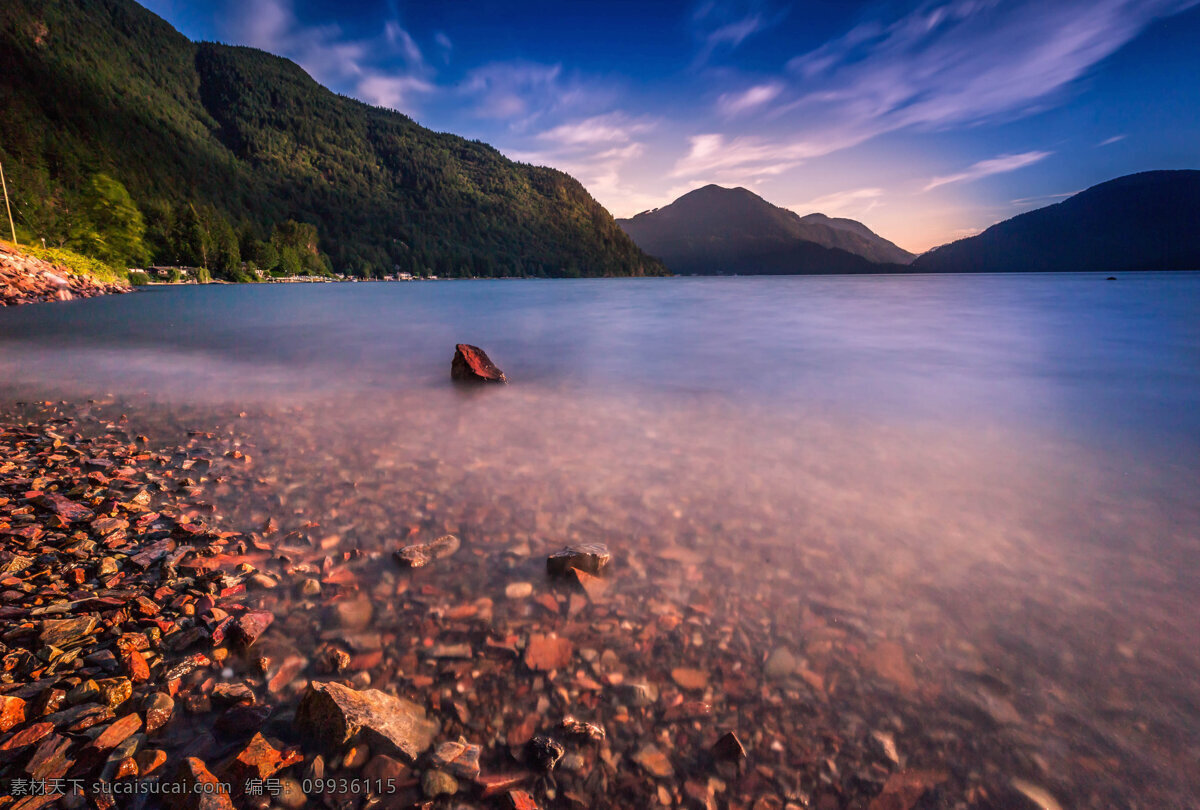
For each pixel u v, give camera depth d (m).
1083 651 3.04
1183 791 2.22
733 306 37.53
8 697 2.50
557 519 4.76
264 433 7.50
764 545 4.29
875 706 2.67
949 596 3.59
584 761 2.35
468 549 4.21
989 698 2.71
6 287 34.28
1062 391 10.06
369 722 2.40
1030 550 4.21
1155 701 2.67
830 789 2.25
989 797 2.21
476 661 2.96
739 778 2.29
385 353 16.25
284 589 3.62
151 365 13.65
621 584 3.72
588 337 19.95
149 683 2.74
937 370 12.35
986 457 6.45
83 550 4.07
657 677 2.86
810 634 3.20
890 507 5.04
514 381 11.48
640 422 8.12
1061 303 36.84
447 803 2.14
